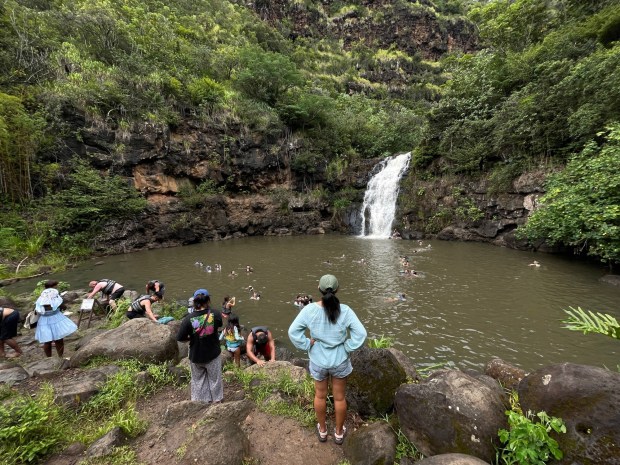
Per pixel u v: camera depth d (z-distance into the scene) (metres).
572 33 21.03
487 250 18.16
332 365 3.24
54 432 3.52
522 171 18.62
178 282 13.20
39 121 18.95
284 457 3.34
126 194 21.11
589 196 12.38
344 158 33.94
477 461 2.63
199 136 26.73
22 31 22.22
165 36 35.19
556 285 11.22
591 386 2.80
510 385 4.02
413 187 26.17
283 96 35.88
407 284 12.16
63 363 5.73
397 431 3.49
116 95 22.25
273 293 11.63
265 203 29.42
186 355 6.78
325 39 72.12
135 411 4.20
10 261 15.30
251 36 54.97
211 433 3.26
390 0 74.69
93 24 27.06
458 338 7.73
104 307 9.49
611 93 13.24
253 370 5.29
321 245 22.23
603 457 2.42
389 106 55.84
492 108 23.05
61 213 18.50
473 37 74.25
